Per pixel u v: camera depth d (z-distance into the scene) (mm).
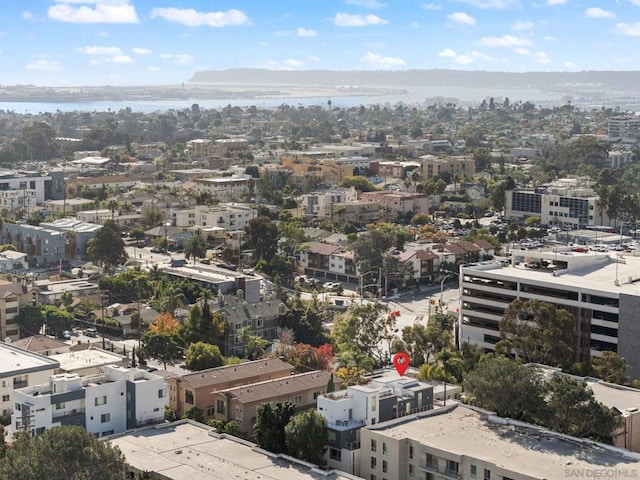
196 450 134875
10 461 114562
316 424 133250
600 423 137750
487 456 124250
